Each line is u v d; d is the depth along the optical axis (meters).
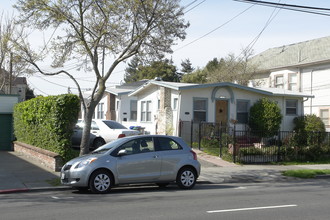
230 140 20.00
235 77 37.22
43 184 12.58
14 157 19.34
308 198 10.52
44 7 14.06
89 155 11.66
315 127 25.05
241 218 7.91
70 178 11.18
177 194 11.17
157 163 11.77
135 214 8.23
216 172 16.11
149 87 26.91
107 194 11.17
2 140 23.75
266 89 26.64
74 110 15.46
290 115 26.20
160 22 14.77
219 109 24.12
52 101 15.63
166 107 23.73
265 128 23.44
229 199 10.24
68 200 10.11
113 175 11.27
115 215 8.12
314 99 30.45
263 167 17.94
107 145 12.02
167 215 8.14
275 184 14.04
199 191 11.88
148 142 11.98
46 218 7.83
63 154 15.14
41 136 17.30
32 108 18.17
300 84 31.52
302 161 20.09
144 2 14.40
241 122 24.59
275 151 19.56
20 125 21.20
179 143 12.41
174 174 12.02
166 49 15.43
